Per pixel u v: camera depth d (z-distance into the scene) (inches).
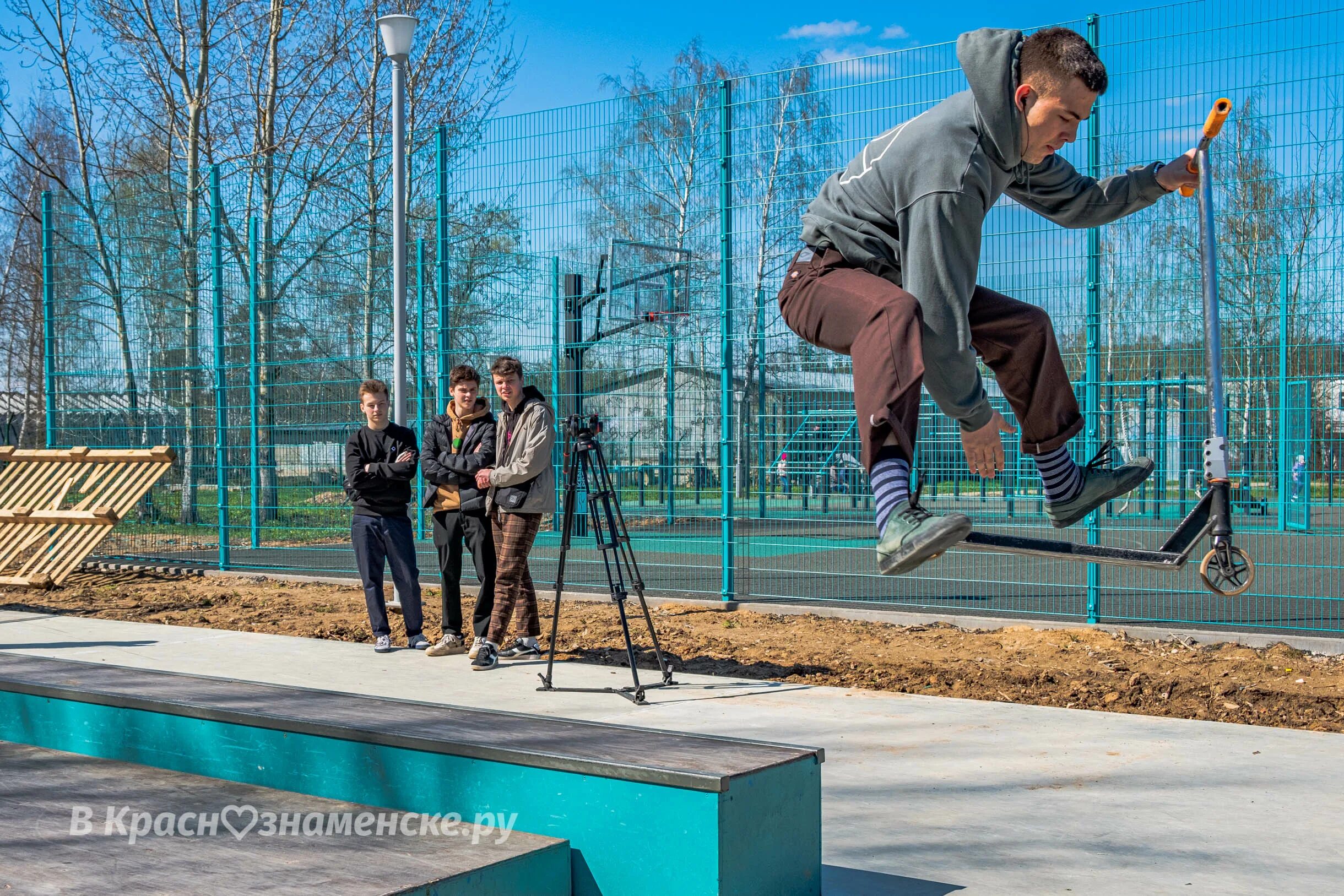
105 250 541.0
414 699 243.0
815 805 126.2
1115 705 240.4
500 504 284.2
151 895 97.8
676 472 452.1
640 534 505.0
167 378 526.6
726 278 378.3
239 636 338.3
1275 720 225.6
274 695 159.9
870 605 367.9
